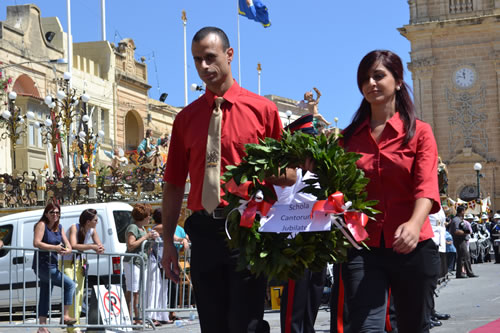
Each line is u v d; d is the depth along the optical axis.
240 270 4.49
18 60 34.84
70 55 34.66
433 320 10.35
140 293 11.35
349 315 4.66
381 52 4.91
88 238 11.18
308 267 4.39
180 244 12.80
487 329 9.49
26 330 11.52
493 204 56.41
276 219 4.37
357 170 4.40
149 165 24.58
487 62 57.34
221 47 4.89
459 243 21.73
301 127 6.14
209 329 4.87
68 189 23.38
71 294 10.72
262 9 37.12
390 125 4.82
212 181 4.75
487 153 56.97
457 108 57.81
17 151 33.56
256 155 4.42
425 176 4.62
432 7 58.69
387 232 4.68
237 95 4.94
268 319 11.72
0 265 14.05
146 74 48.94
